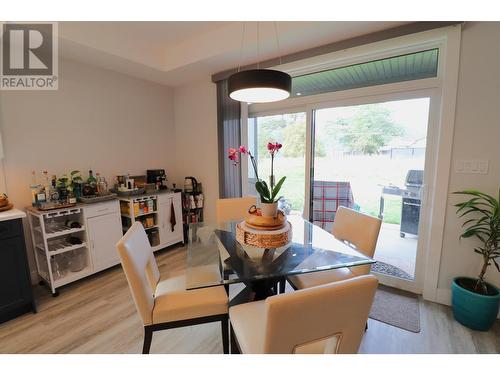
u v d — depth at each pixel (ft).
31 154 8.38
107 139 10.41
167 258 10.50
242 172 10.65
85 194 9.06
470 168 6.37
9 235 6.38
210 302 4.74
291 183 10.03
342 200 9.01
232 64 9.62
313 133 9.22
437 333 5.89
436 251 6.97
